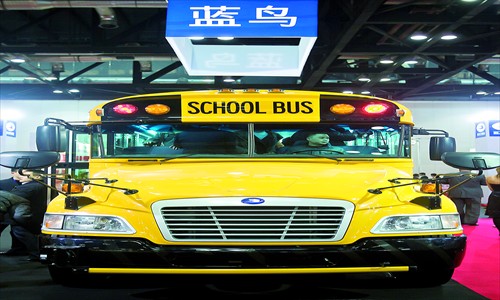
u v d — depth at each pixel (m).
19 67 15.62
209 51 10.00
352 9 11.12
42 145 5.15
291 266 4.01
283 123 5.00
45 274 6.41
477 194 12.56
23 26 13.80
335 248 4.06
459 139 20.34
